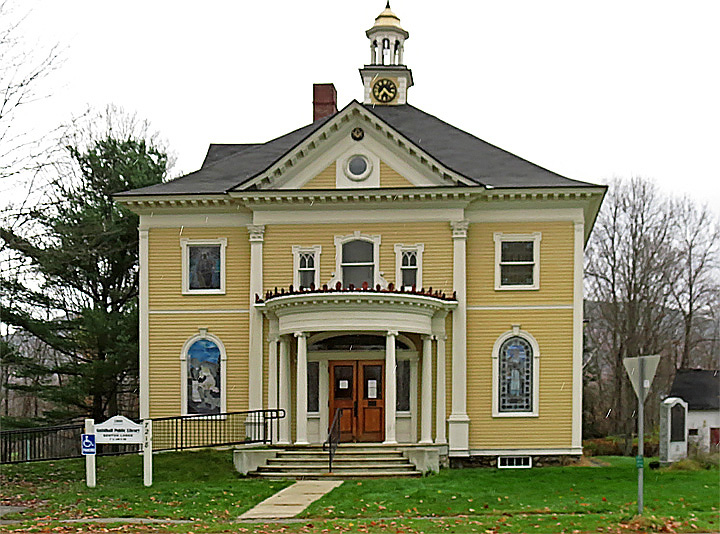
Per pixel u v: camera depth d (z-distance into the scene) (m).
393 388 26.53
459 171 30.00
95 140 38.84
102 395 38.06
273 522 17.34
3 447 29.36
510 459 28.30
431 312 27.66
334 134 28.97
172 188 30.03
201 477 24.56
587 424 50.16
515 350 28.59
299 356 26.91
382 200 28.75
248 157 32.28
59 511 19.03
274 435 28.19
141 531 16.42
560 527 15.84
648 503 18.45
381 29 35.09
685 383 50.62
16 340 44.22
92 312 36.00
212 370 29.34
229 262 29.64
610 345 57.44
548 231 28.73
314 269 29.03
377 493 20.89
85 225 34.12
